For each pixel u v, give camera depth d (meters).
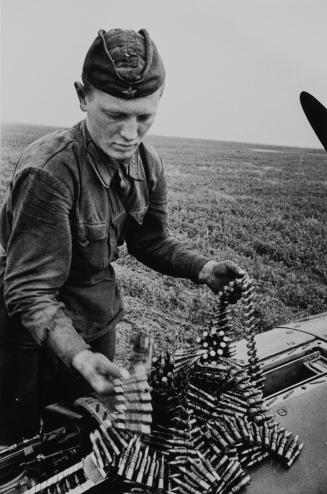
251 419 1.24
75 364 1.15
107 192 1.53
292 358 1.59
